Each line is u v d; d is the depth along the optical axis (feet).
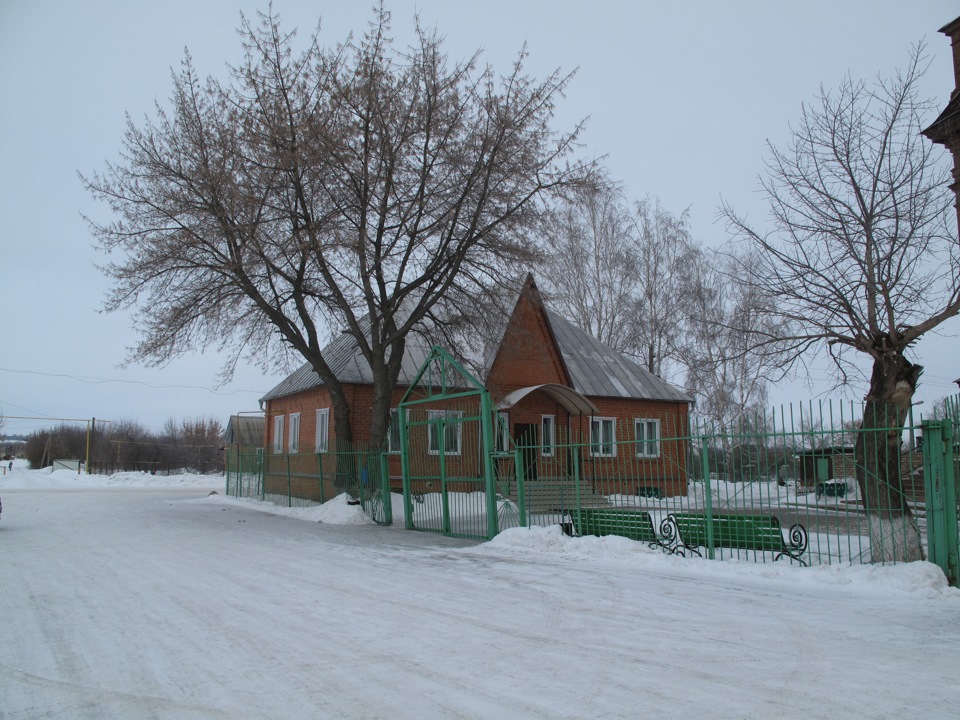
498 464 49.14
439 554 40.93
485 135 60.85
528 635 21.90
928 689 16.62
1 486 136.56
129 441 215.10
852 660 19.03
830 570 30.63
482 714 15.15
